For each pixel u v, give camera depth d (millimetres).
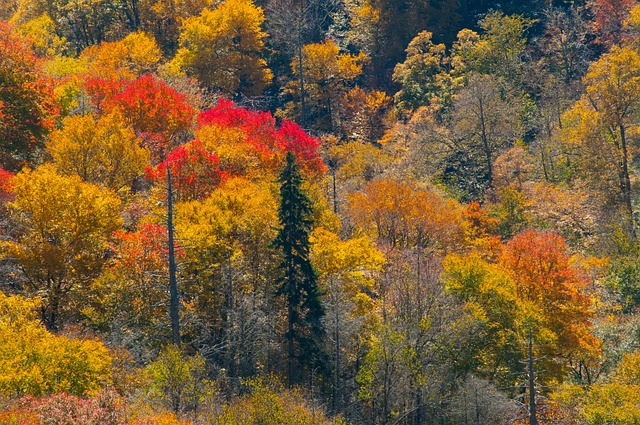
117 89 114438
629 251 104250
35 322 51844
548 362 75938
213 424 46812
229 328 65625
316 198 90438
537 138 138250
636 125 129250
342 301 69438
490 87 135625
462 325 69750
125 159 84875
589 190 119125
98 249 66750
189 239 63312
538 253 84312
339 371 66375
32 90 86125
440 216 98000
